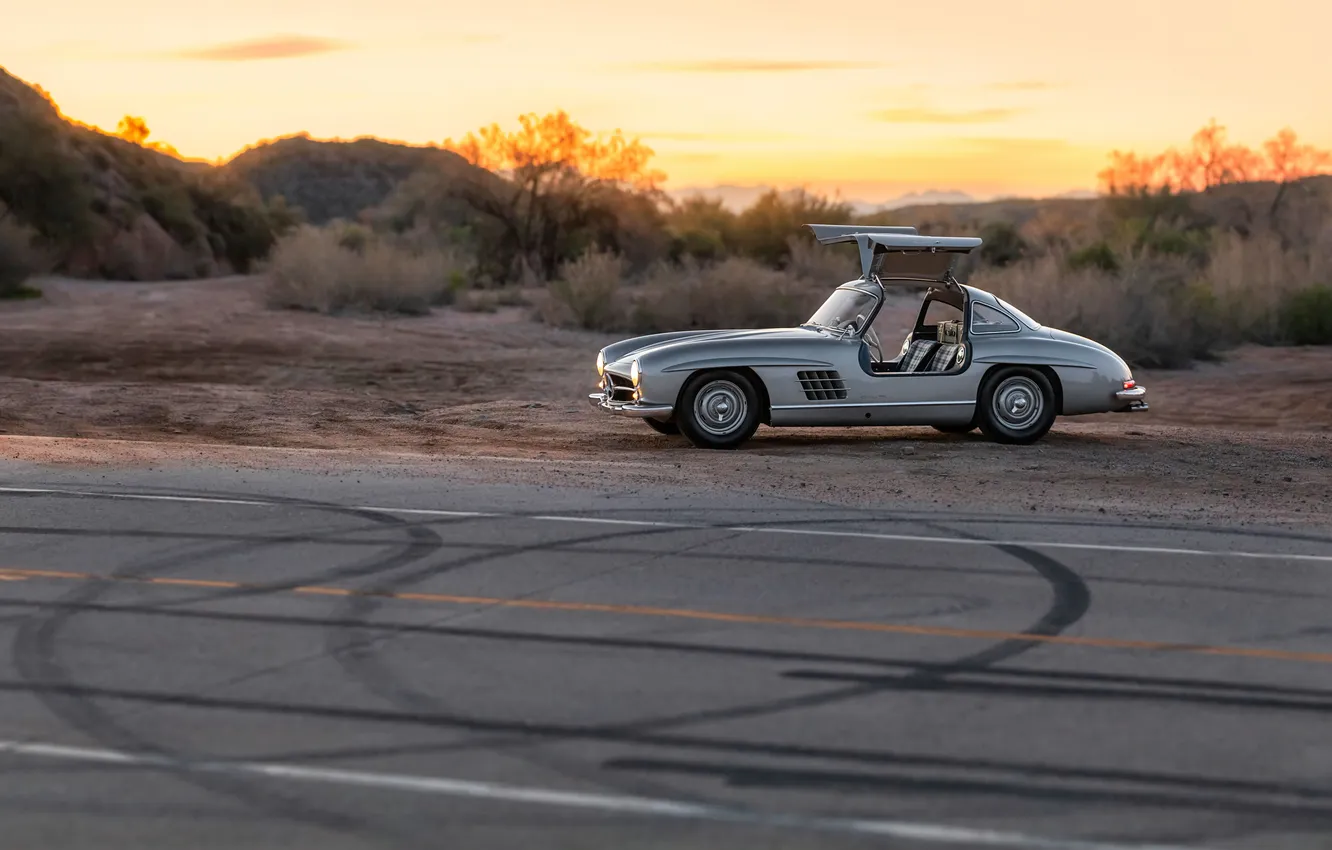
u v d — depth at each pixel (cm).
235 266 6850
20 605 739
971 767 505
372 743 527
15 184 5100
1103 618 725
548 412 1817
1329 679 620
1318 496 1177
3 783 485
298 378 2525
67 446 1359
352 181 16850
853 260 4250
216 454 1327
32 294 3853
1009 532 956
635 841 436
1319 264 3566
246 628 696
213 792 477
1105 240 4916
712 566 843
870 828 448
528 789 480
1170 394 2512
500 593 772
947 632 695
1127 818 459
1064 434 1558
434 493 1102
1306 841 441
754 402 1405
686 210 6197
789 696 589
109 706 571
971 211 13100
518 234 5800
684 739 534
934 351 1474
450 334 3297
